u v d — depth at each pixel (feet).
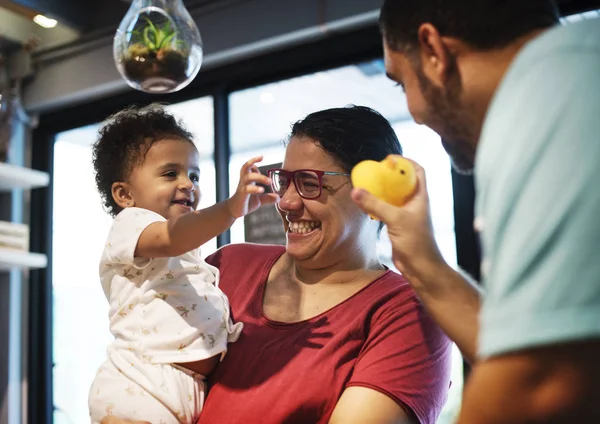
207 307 4.82
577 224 2.06
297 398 4.31
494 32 2.77
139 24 4.46
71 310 11.75
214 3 9.98
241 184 4.21
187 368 4.65
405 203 3.66
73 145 12.06
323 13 9.07
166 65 4.45
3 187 11.48
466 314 3.56
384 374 4.25
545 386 2.10
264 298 5.12
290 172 4.90
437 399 4.42
